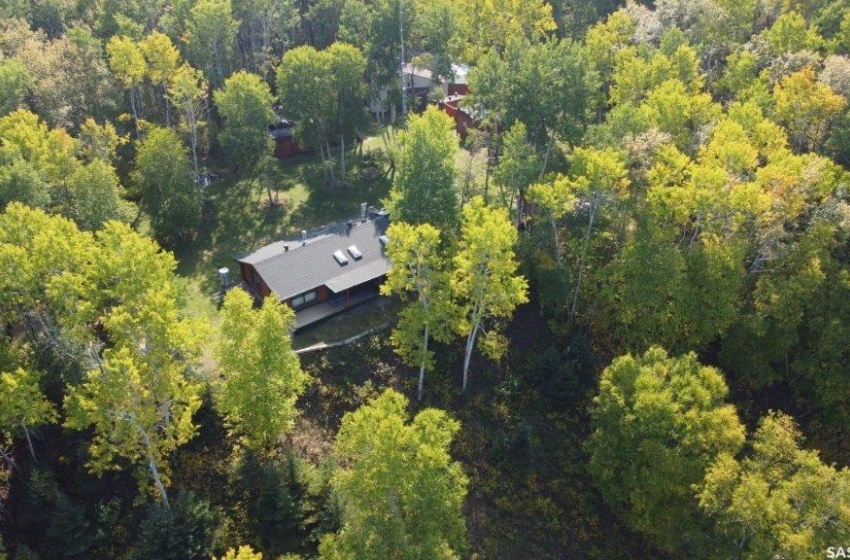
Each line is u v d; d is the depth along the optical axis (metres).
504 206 62.41
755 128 59.72
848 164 60.72
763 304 50.88
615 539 48.06
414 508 37.72
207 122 80.00
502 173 59.47
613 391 44.91
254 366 43.00
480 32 88.31
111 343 50.44
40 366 46.91
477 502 48.94
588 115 66.81
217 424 48.62
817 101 59.03
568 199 53.22
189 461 46.69
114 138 67.38
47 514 41.78
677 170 54.00
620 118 60.12
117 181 64.75
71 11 92.25
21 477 44.09
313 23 97.62
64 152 58.00
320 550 36.59
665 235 51.56
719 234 52.72
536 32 85.19
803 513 36.03
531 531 48.09
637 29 83.88
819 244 49.88
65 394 46.25
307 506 43.16
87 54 71.75
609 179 52.22
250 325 43.88
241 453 47.16
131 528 43.31
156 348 38.91
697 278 52.06
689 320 52.19
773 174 51.00
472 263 47.94
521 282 49.09
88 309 42.53
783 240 52.34
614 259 55.91
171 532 39.81
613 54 81.12
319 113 72.06
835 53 74.50
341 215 72.56
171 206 65.12
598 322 57.50
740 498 36.41
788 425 40.69
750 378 54.22
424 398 54.31
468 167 66.12
